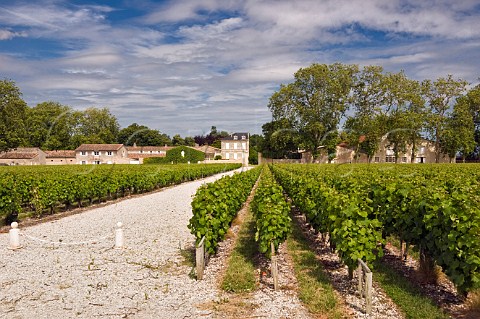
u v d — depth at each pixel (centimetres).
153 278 761
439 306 613
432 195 724
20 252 952
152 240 1084
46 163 7700
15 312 600
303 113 6172
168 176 3091
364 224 691
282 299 653
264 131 7475
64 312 600
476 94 6438
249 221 1398
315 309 607
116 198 2248
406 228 794
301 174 1842
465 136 6009
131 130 10000
